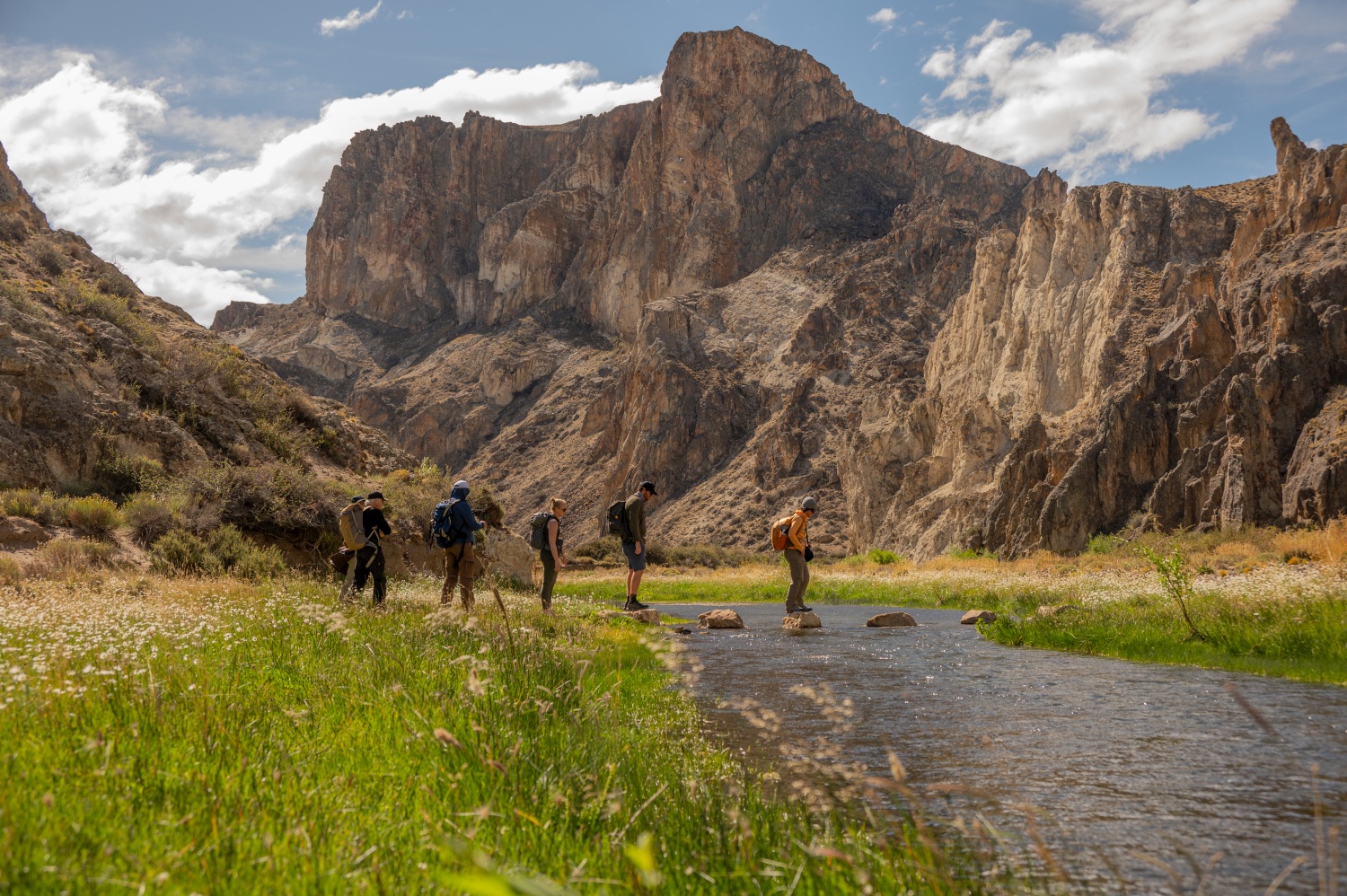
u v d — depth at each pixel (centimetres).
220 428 2717
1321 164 5981
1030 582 2958
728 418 12400
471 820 350
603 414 14912
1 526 1678
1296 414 5016
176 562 1800
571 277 19500
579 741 484
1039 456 6228
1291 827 419
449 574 1319
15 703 450
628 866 296
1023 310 8038
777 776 445
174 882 265
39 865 257
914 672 995
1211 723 665
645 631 1424
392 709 532
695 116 17050
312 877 280
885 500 8412
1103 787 493
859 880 287
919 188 16475
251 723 465
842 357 11744
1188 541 4616
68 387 2309
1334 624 1033
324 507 2323
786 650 1252
